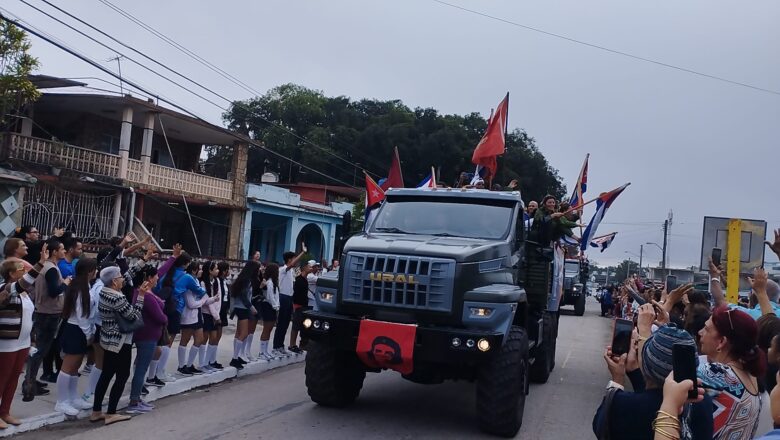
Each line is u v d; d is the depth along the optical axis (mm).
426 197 9453
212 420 7715
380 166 41062
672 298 4953
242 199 26844
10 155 18516
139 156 25125
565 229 10391
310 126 45344
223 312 10570
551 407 9680
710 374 3725
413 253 7590
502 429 7555
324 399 8445
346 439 7195
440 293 7410
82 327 7387
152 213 25156
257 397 9102
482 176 13469
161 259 16141
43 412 7254
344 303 7766
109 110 22328
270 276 11516
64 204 19094
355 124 45500
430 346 7254
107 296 7242
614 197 12664
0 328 6469
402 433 7586
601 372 13500
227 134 25719
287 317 12219
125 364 7398
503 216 8984
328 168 42188
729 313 3857
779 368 3789
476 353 7133
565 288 31141
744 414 3682
